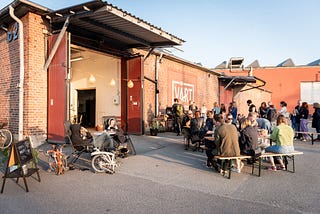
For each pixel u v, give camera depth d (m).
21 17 9.30
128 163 7.49
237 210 4.32
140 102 12.89
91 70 15.15
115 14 8.34
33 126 9.09
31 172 5.69
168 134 13.54
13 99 9.57
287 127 6.81
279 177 6.23
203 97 20.25
